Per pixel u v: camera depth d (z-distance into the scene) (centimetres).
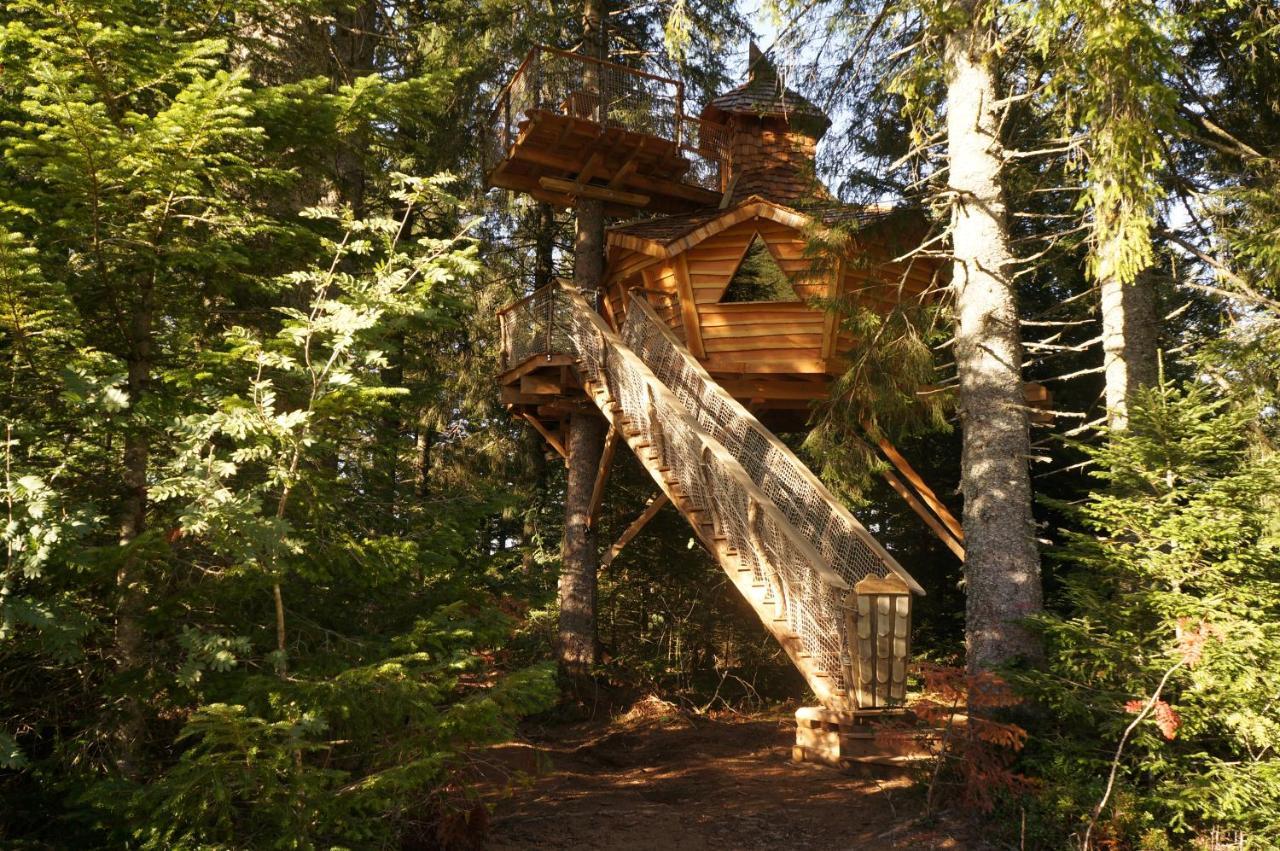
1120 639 784
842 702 906
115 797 508
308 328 575
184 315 711
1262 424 984
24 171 600
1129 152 752
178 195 607
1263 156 962
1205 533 752
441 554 677
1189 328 1412
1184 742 746
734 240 1338
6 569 478
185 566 623
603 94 1388
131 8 627
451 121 1590
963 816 755
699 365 1234
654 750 1110
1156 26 754
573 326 1378
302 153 766
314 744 517
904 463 1305
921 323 1041
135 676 551
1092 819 679
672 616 1806
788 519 1048
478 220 633
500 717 590
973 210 965
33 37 570
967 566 934
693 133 1509
